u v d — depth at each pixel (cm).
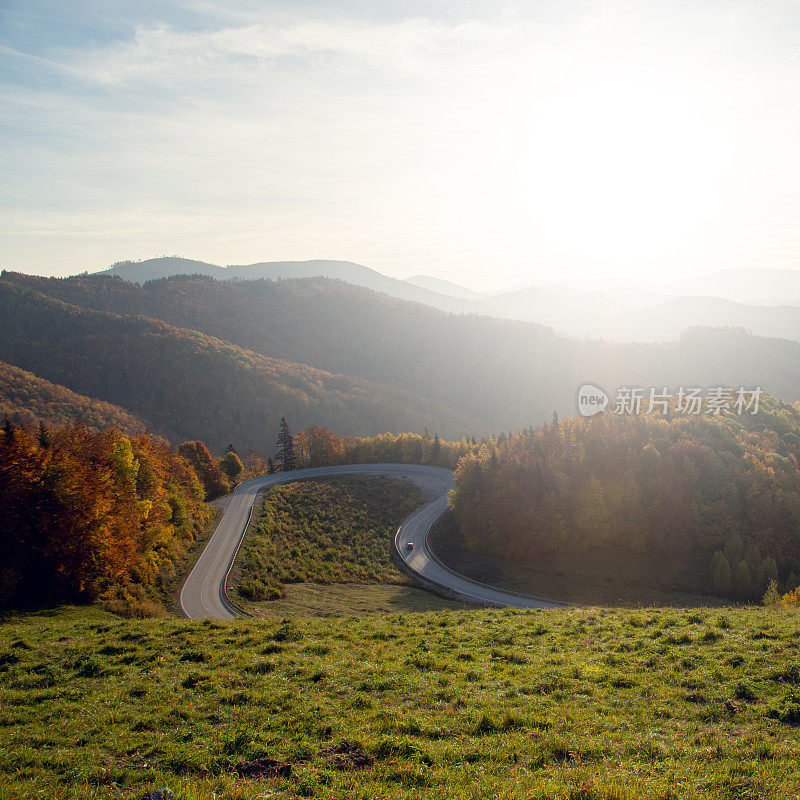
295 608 4559
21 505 3334
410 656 1836
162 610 3769
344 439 14200
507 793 957
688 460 7650
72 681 1639
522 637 2048
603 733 1226
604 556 7419
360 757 1138
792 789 929
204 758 1152
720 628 2019
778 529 7231
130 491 4672
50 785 1056
